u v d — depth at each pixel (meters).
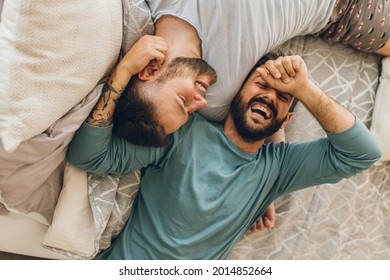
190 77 1.12
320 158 1.27
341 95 1.41
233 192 1.26
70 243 1.17
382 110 1.42
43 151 1.04
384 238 1.54
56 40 0.94
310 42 1.38
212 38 1.14
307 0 1.20
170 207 1.24
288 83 1.18
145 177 1.29
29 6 0.89
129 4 1.12
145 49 1.07
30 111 0.94
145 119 1.11
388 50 1.38
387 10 1.29
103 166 1.16
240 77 1.20
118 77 1.08
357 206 1.49
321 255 1.48
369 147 1.20
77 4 0.94
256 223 1.39
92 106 1.08
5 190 1.07
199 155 1.25
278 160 1.31
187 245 1.24
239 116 1.23
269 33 1.17
